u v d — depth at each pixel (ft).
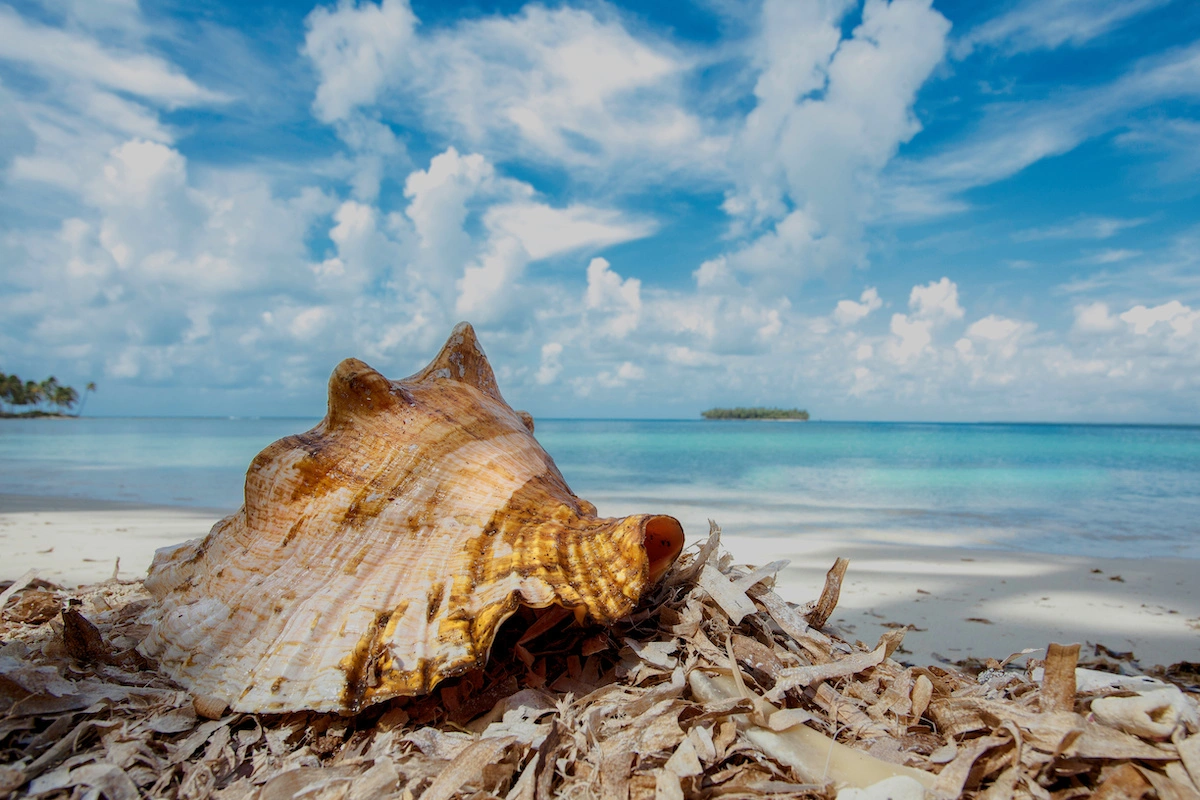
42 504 31.58
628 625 8.98
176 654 8.16
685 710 7.06
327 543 8.43
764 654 8.20
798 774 6.22
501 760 6.45
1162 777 5.69
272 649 7.57
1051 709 6.63
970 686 8.34
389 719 7.46
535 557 8.21
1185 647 12.73
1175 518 31.07
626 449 82.69
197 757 6.91
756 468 58.08
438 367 11.05
